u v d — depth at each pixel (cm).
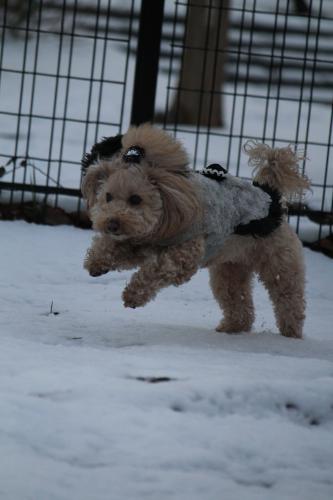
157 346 566
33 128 1564
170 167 570
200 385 450
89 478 364
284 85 2047
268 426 434
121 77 2008
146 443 398
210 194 590
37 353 514
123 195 563
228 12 1686
